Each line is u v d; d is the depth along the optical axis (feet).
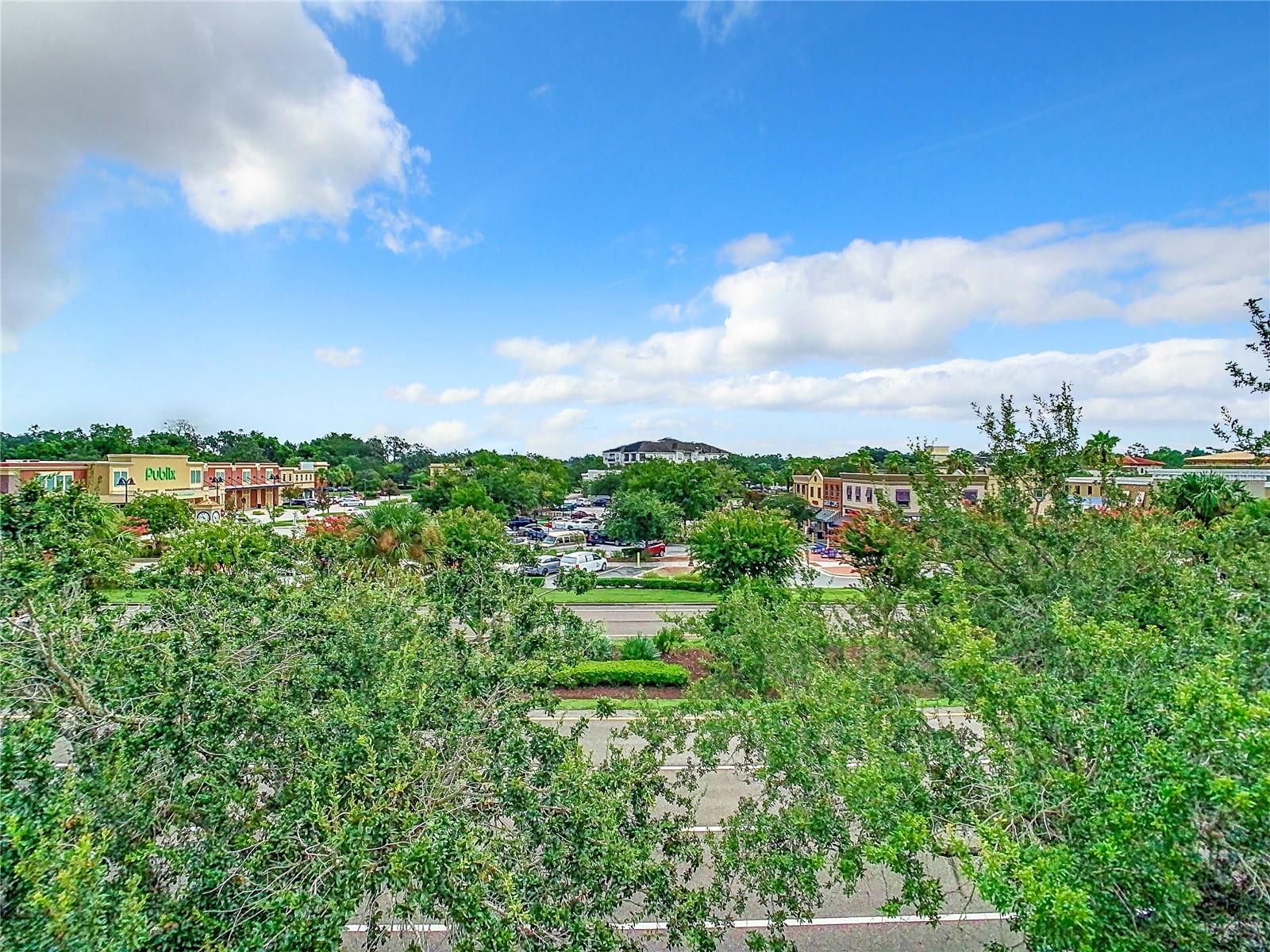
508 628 25.31
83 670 20.77
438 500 160.25
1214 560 30.63
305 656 24.81
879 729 21.86
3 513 23.54
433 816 17.12
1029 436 35.06
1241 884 15.76
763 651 33.19
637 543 134.00
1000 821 16.46
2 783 15.76
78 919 13.05
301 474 238.48
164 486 146.20
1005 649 28.12
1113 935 13.66
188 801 18.60
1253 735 12.57
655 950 25.71
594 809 18.65
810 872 20.70
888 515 53.31
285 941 14.66
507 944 15.56
